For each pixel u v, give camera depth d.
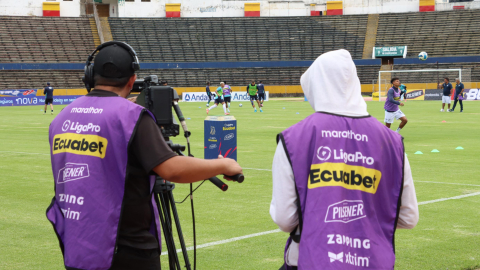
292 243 2.35
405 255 4.71
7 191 7.92
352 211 2.21
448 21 57.25
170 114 2.65
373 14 59.56
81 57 53.22
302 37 58.84
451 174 9.10
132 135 2.33
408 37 57.16
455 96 28.39
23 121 23.55
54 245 5.18
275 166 2.28
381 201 2.26
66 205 2.39
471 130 17.48
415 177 8.81
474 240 5.19
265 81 55.78
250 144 13.94
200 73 55.19
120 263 2.41
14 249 5.04
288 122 21.91
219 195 7.61
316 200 2.17
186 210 6.65
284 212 2.23
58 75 50.72
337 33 59.09
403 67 54.31
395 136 2.34
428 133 16.52
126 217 2.43
